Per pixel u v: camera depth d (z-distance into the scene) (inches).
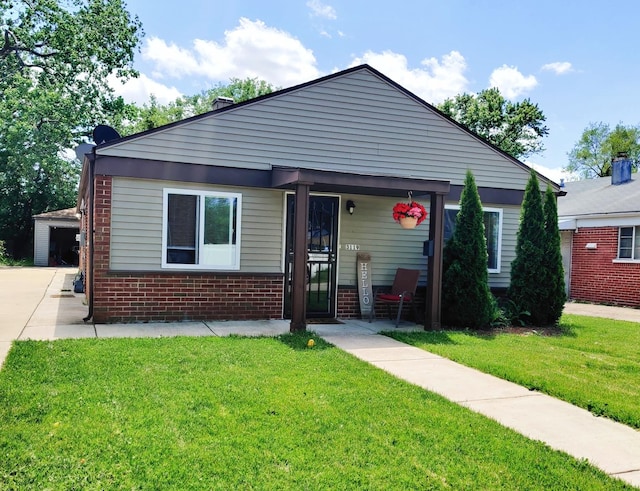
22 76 932.0
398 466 124.4
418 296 386.9
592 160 1686.8
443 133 388.8
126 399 162.7
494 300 363.3
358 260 375.6
